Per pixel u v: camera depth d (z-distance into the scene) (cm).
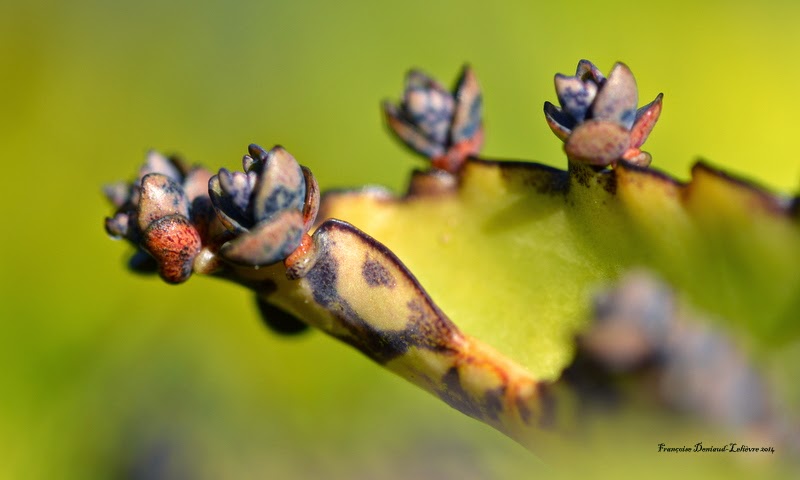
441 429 11
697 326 8
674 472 8
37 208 19
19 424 16
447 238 10
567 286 10
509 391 9
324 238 10
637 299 8
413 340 10
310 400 17
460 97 11
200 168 10
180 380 17
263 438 14
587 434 9
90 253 19
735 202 9
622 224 10
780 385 9
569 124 10
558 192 10
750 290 9
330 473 13
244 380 17
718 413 8
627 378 8
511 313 10
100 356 17
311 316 10
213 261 10
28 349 17
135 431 15
